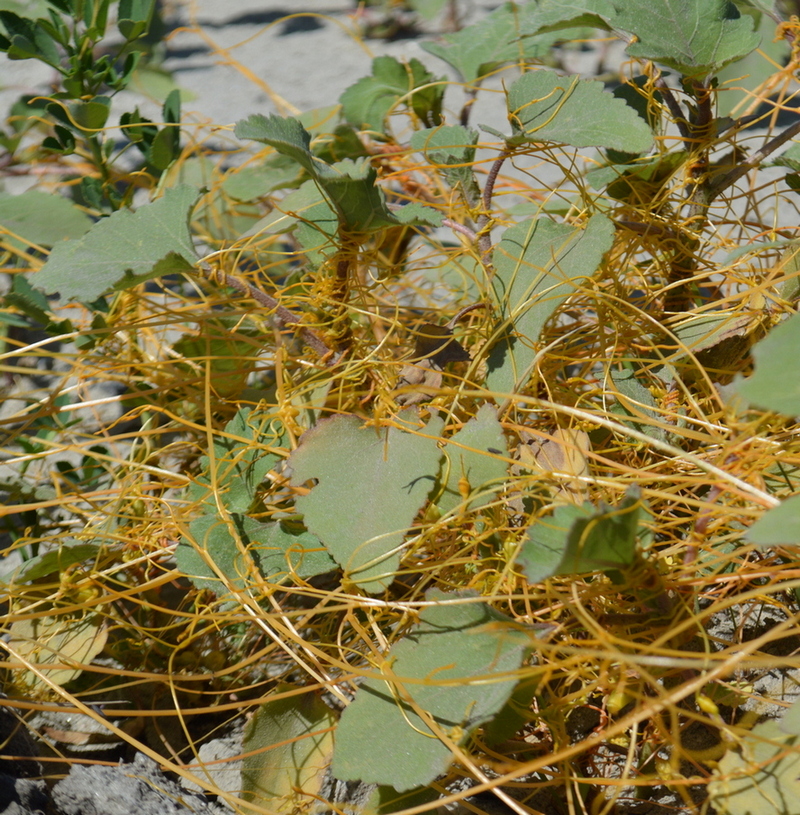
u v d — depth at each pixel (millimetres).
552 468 964
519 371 979
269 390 1045
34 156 1310
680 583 926
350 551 942
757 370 875
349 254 996
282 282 1145
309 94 1564
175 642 990
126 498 1009
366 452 960
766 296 999
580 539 880
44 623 988
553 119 996
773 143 1022
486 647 912
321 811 935
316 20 1863
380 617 968
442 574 976
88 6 1112
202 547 967
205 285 1065
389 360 1018
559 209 1075
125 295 1072
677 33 994
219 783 951
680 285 1037
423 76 1132
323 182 961
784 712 940
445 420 991
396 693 914
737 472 954
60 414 1102
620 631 934
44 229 1109
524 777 939
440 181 1159
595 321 1045
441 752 899
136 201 1246
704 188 1029
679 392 1006
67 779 923
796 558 944
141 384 1070
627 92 1059
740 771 896
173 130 1153
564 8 1033
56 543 1029
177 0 1985
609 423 946
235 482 990
